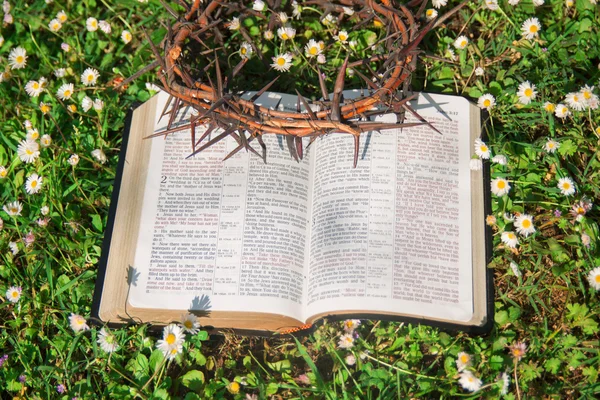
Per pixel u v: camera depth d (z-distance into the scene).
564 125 1.68
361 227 1.47
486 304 1.44
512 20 1.81
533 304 1.50
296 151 1.55
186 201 1.52
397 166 1.53
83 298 1.58
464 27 1.80
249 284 1.44
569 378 1.45
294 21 1.85
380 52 1.73
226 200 1.52
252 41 1.73
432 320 1.41
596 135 1.64
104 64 1.88
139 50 1.84
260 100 1.61
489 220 1.51
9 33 1.98
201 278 1.45
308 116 1.39
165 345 1.38
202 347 1.55
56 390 1.50
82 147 1.75
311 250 1.48
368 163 1.53
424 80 1.77
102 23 1.85
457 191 1.52
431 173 1.53
